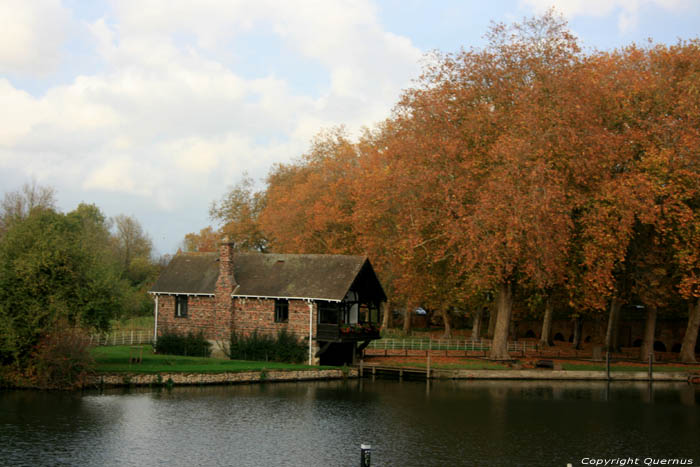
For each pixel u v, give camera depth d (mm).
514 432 32938
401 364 52125
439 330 95000
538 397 42688
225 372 43781
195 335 54062
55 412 33812
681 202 48125
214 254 57219
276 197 87438
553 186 45219
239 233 94812
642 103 52156
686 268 50562
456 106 50969
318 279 51031
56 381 39156
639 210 47969
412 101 53156
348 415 35844
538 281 47344
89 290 40438
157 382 41750
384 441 30656
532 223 44625
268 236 90062
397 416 35938
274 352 50656
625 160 51156
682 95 50875
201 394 39906
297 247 72750
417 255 55031
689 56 53219
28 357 39375
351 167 75375
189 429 31562
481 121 49562
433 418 35719
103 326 41906
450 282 57312
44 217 43031
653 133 51281
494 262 47156
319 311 50281
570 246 51156
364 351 59375
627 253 54594
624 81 52719
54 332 38938
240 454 27797
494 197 46281
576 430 33562
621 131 53531
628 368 53344
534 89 48375
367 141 83438
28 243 40469
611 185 48781
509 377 50312
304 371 46906
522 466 27281
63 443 28531
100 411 34375
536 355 62719
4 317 38469
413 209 51031
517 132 48188
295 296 50125
